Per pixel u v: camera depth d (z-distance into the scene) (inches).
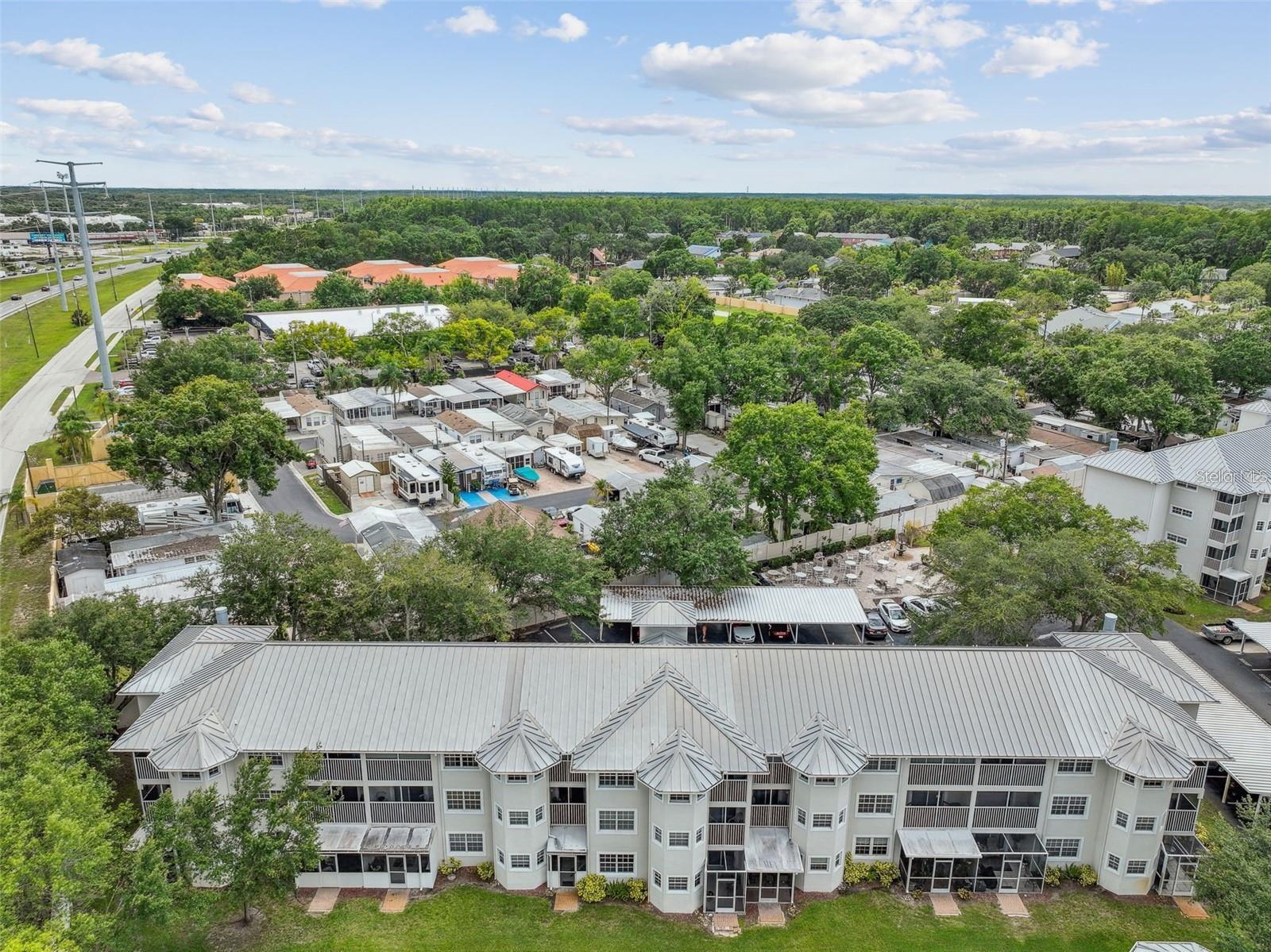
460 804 1647.4
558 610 2600.9
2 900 1166.3
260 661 1691.7
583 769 1537.9
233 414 3262.8
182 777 1555.1
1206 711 1987.0
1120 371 4291.3
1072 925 1568.7
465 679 1673.2
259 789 1482.5
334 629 2084.2
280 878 1470.2
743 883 1572.3
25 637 1882.4
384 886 1644.9
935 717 1633.9
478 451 4005.9
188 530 3107.8
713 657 1722.4
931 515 3472.0
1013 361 5027.1
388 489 3870.6
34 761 1392.7
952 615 2177.7
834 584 2913.4
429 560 2122.3
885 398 4515.3
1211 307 6235.2
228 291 7514.8
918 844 1632.6
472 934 1530.5
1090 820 1668.3
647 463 4229.8
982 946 1518.2
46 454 3961.6
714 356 4589.1
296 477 4005.9
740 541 2773.1
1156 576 2260.1
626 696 1665.8
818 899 1622.8
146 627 1962.4
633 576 2652.6
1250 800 1787.6
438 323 6663.4
